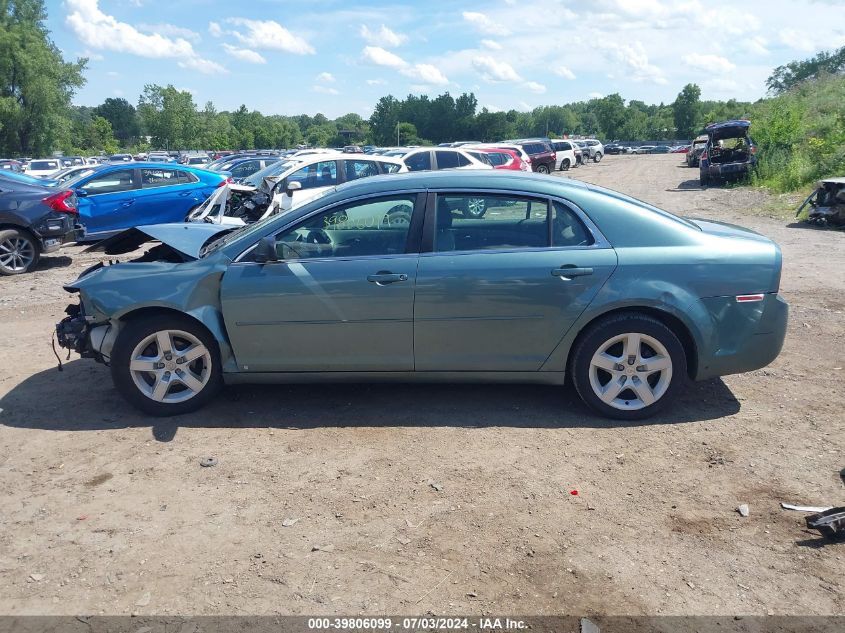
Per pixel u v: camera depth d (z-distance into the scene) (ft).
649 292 14.33
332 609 9.23
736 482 12.42
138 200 42.52
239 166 68.80
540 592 9.53
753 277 14.56
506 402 16.30
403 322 14.78
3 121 203.31
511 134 423.64
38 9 211.00
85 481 12.82
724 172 79.61
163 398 15.58
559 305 14.49
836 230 43.37
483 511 11.59
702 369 14.83
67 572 10.12
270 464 13.38
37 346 21.71
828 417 15.08
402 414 15.71
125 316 15.38
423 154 52.75
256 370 15.37
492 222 14.94
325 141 486.38
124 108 500.33
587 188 15.34
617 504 11.75
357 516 11.50
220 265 15.14
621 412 14.97
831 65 266.98
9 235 34.86
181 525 11.31
